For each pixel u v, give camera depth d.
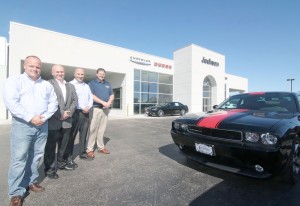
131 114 18.19
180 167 3.60
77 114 3.75
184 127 3.29
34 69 2.51
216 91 23.81
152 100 20.17
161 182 2.96
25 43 12.59
